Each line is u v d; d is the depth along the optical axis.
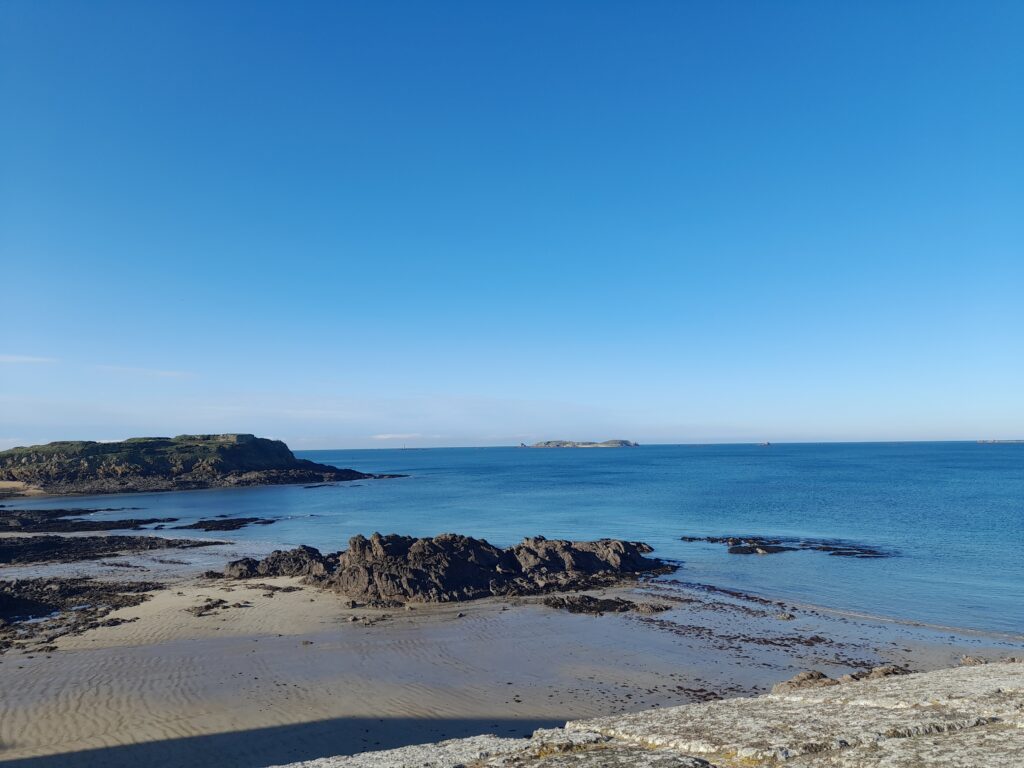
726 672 29.77
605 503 108.12
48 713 24.44
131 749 21.72
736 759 8.38
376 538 49.62
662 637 35.19
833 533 72.31
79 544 69.94
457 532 78.06
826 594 44.84
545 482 161.62
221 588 47.25
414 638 35.06
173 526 87.62
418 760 9.83
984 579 48.78
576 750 9.30
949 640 34.34
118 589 46.50
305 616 39.53
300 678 28.66
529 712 25.27
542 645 33.84
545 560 53.12
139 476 152.50
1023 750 7.83
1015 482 137.50
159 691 26.83
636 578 50.75
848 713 10.38
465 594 44.97
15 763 20.70
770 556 59.03
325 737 22.89
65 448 156.25
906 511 89.69
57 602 42.22
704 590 46.56
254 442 186.62
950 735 8.85
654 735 9.64
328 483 165.75
